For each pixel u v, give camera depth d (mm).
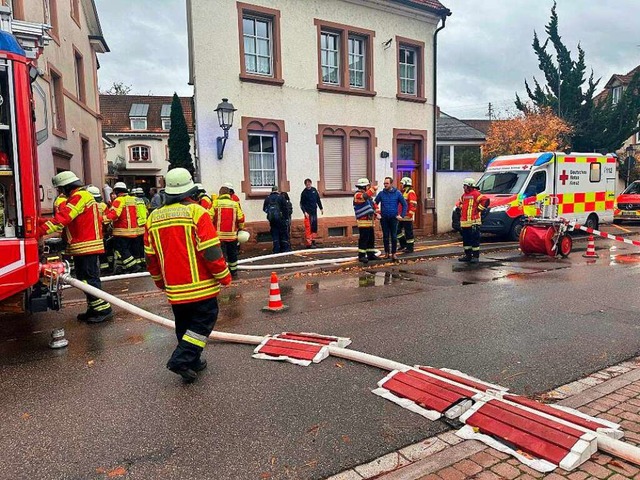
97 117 19906
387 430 3607
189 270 4312
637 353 5207
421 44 17047
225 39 13281
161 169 40312
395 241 11445
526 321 6383
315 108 14945
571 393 4250
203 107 13125
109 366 4961
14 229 4781
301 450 3352
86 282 6492
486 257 12219
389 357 5105
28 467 3197
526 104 30438
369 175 16219
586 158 16891
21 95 4684
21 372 4840
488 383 4234
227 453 3326
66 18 15531
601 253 12906
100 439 3533
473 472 3088
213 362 5004
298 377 4582
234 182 13656
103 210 9992
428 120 17438
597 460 3168
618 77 37594
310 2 14625
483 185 16500
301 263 10797
